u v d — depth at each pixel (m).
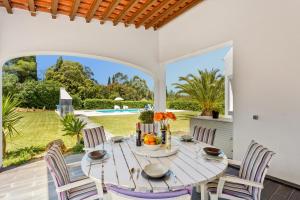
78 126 4.87
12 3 3.62
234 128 3.42
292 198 2.37
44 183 2.82
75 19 4.32
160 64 5.50
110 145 2.32
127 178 1.43
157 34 5.43
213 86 5.40
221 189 1.75
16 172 3.26
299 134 2.58
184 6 4.07
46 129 6.86
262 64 2.96
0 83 3.69
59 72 11.95
